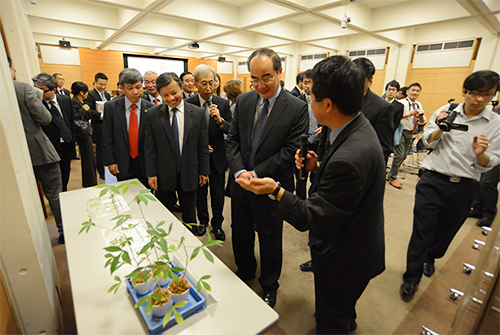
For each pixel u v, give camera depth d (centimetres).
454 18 438
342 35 608
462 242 237
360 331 146
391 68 734
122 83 188
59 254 204
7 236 85
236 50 956
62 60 858
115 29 581
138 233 114
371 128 91
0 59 88
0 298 76
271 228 145
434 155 168
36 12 482
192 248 105
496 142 151
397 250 225
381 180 89
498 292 44
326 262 101
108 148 198
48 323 102
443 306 165
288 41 704
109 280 88
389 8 507
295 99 139
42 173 203
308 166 116
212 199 233
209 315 76
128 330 71
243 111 149
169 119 181
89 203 139
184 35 681
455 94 648
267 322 75
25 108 185
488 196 257
